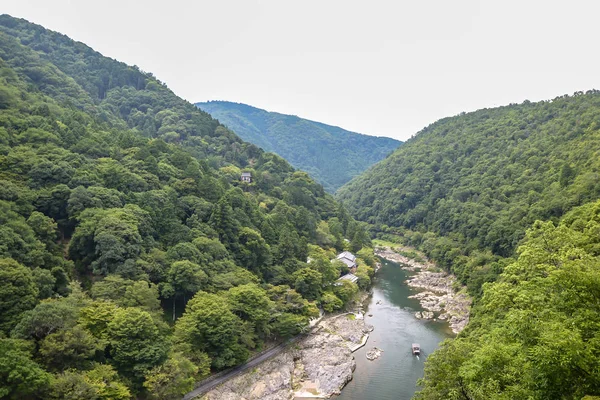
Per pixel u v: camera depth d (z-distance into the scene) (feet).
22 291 151.74
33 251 177.47
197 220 279.08
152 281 215.10
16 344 127.24
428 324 293.23
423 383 124.47
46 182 231.91
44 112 315.17
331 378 210.59
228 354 194.49
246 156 590.96
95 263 202.80
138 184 277.85
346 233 517.14
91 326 158.92
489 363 91.35
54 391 125.90
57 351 137.80
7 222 181.06
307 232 401.70
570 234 152.46
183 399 171.12
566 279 87.61
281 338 243.81
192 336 187.83
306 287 289.33
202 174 354.54
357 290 343.87
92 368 147.33
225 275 241.35
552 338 71.51
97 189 241.35
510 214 389.39
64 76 543.80
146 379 154.20
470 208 496.64
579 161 375.86
